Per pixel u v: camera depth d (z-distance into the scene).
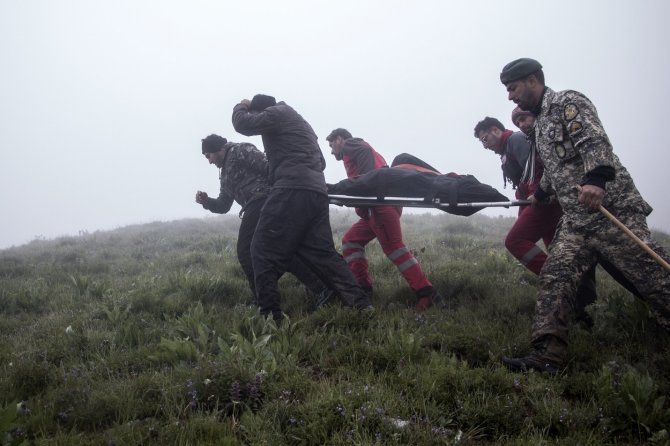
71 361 4.60
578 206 4.24
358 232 6.52
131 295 6.27
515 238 5.92
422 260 8.30
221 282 6.75
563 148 4.29
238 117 5.65
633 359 4.14
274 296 5.34
